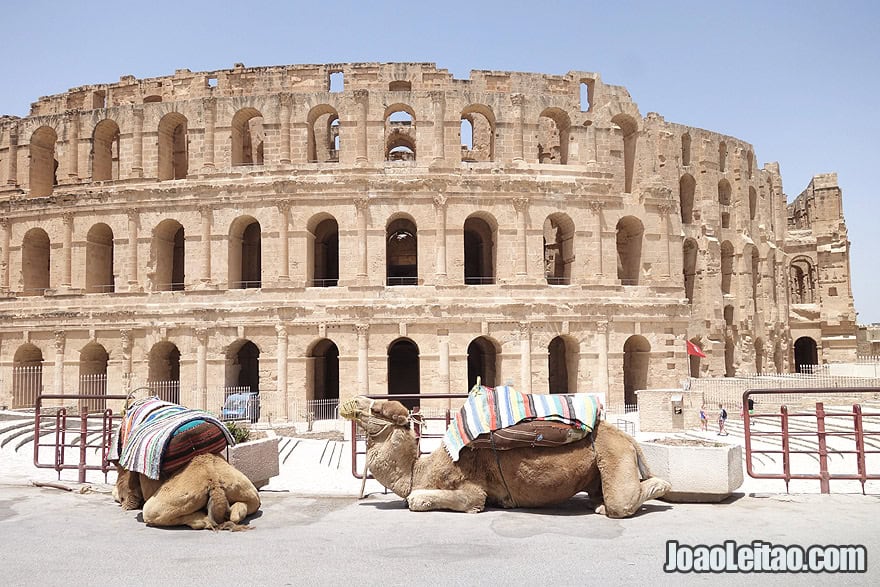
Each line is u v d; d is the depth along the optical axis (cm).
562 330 5491
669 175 6512
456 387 5319
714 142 7100
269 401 5284
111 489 1967
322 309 5309
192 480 1522
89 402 5528
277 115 5650
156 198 5619
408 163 5553
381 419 1680
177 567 1220
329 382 6419
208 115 5669
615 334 5641
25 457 2880
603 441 1567
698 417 4494
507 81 6038
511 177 5559
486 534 1402
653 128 6544
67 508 1736
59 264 5800
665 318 5747
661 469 1728
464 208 5531
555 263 6656
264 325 5338
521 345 5403
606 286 5672
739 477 1748
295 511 1669
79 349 5606
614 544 1326
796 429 4362
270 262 5447
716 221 6975
